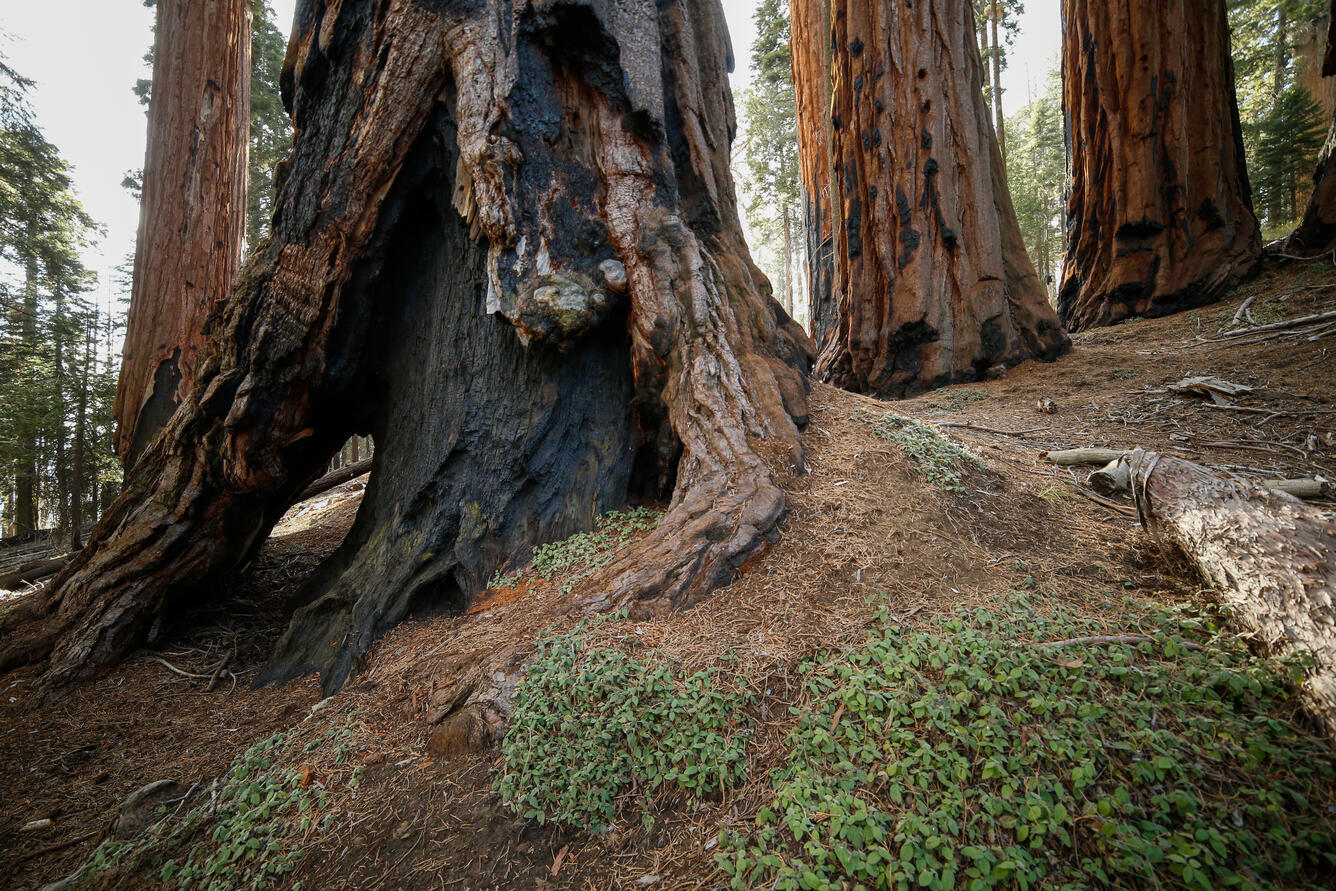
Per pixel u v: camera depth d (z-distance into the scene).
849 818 2.19
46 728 5.03
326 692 4.62
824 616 3.26
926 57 9.70
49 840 3.65
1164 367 7.98
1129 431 6.34
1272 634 2.71
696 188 5.69
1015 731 2.43
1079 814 2.13
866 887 2.01
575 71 5.32
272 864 2.72
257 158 22.59
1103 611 3.25
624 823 2.49
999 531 4.14
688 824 2.42
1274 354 7.27
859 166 10.53
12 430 22.58
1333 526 2.97
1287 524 3.09
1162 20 10.54
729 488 4.08
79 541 16.64
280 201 5.84
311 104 5.70
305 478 7.02
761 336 5.32
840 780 2.35
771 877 2.11
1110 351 9.24
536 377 5.20
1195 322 9.47
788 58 22.80
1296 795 2.09
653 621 3.40
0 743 4.84
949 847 2.05
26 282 27.12
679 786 2.55
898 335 9.97
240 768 3.55
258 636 6.73
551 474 5.12
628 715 2.78
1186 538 3.44
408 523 5.41
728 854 2.22
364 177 5.39
